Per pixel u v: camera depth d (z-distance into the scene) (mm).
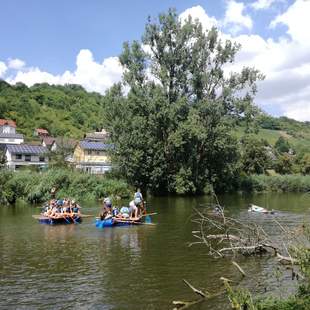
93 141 109438
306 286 11828
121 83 56312
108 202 28750
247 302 10203
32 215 31781
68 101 171375
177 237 23422
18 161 89500
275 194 63500
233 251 18438
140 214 30094
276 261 17438
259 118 56531
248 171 84500
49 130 141750
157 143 54281
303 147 136875
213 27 54938
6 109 140875
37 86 185500
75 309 12242
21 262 17641
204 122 55594
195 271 16188
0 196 38750
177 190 55406
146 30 54625
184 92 56438
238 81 56344
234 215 34219
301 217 32844
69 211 30047
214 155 58938
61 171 45375
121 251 19797
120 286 14336
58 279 15172
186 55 55281
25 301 12898
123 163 53969
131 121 53562
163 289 14016
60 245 21172
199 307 12289
